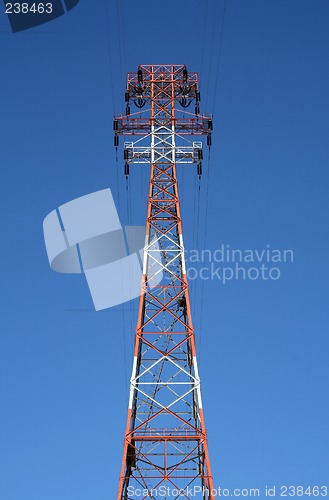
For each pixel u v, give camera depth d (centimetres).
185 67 10138
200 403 7612
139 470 7444
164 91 9988
